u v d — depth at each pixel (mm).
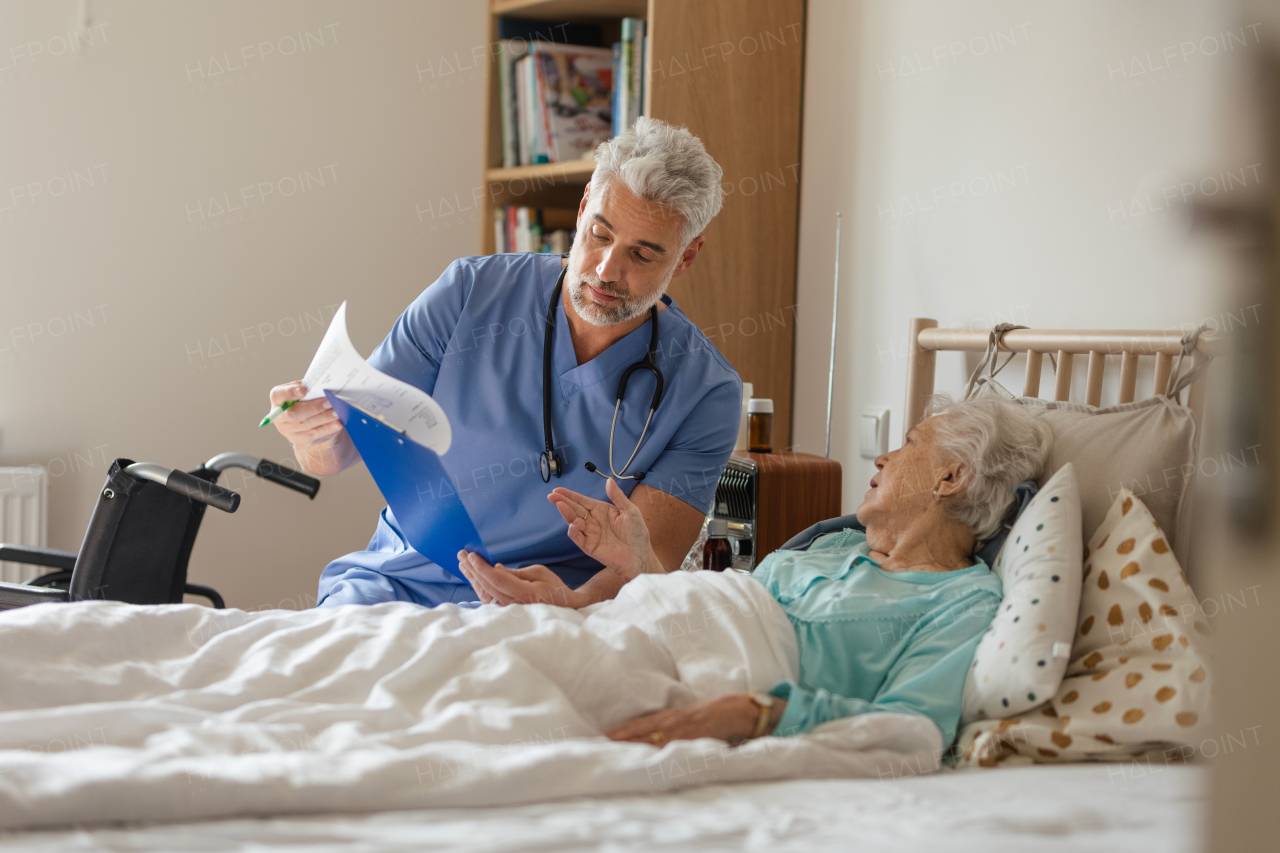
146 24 2619
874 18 2129
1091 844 792
